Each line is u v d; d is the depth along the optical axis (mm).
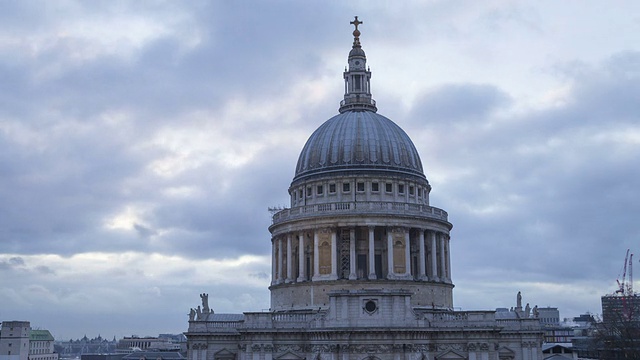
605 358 158000
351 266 122625
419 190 135500
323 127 141875
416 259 127562
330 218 124812
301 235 128125
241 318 126938
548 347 168375
